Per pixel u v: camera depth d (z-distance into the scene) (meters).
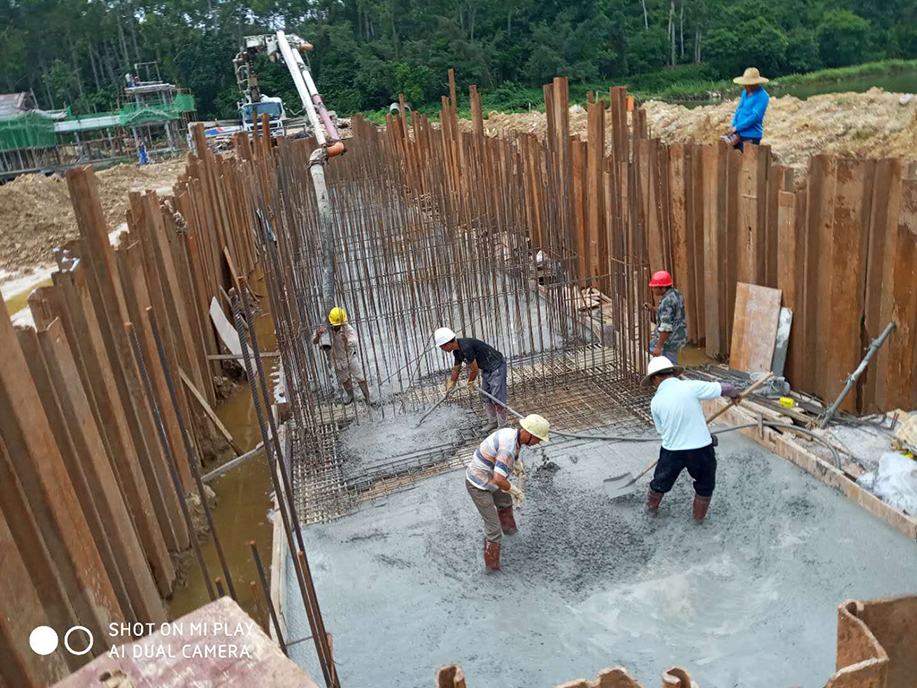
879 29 56.69
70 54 69.44
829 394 8.02
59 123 45.12
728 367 9.13
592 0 58.91
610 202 9.23
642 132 10.78
